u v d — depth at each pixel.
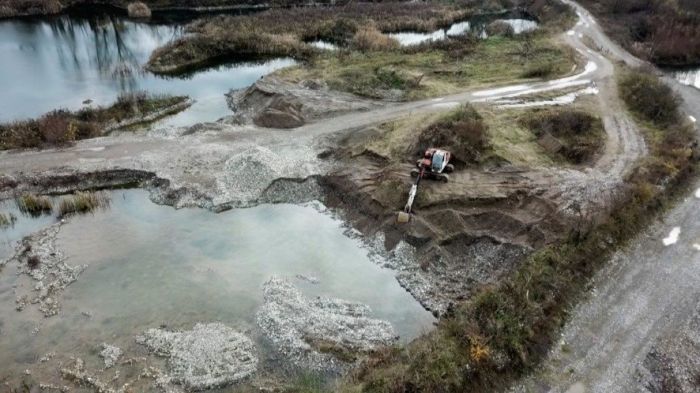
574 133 38.78
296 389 20.38
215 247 28.33
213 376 20.92
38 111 43.44
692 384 20.00
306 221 30.83
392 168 32.91
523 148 36.38
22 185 32.81
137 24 70.25
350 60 55.34
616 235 27.61
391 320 24.12
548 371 20.31
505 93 46.47
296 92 45.84
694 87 51.56
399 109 43.03
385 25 70.94
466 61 56.12
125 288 25.36
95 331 22.94
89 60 56.50
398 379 19.25
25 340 22.47
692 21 68.75
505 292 23.19
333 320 23.70
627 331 22.14
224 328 23.06
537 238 27.08
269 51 59.78
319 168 34.56
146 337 22.62
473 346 20.36
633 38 68.00
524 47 60.44
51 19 70.12
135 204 32.09
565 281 24.03
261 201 32.28
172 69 54.44
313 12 74.19
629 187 30.89
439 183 31.31
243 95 47.50
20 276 26.12
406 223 28.48
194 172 34.31
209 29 65.25
